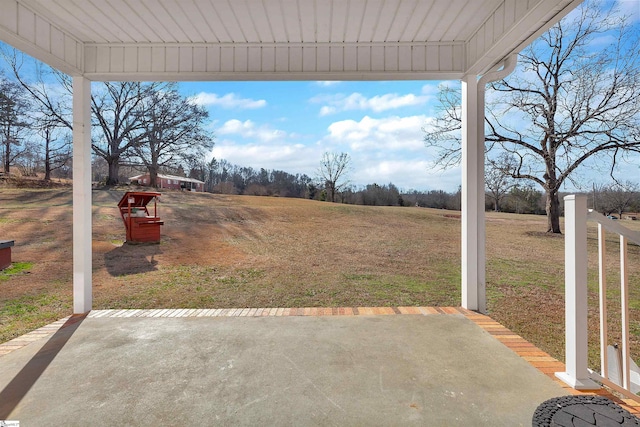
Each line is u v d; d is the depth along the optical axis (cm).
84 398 198
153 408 188
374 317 346
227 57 348
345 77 358
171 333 303
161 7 275
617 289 428
